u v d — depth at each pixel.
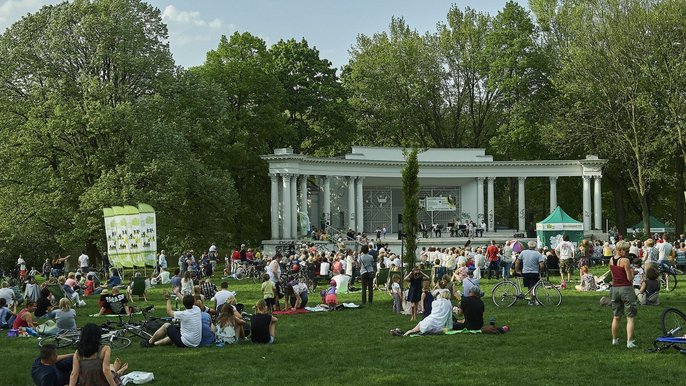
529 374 15.89
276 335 22.72
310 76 75.81
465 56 81.12
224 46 71.19
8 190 50.69
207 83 58.03
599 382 14.96
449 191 74.94
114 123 49.19
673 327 18.89
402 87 80.62
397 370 16.64
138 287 35.19
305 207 65.50
